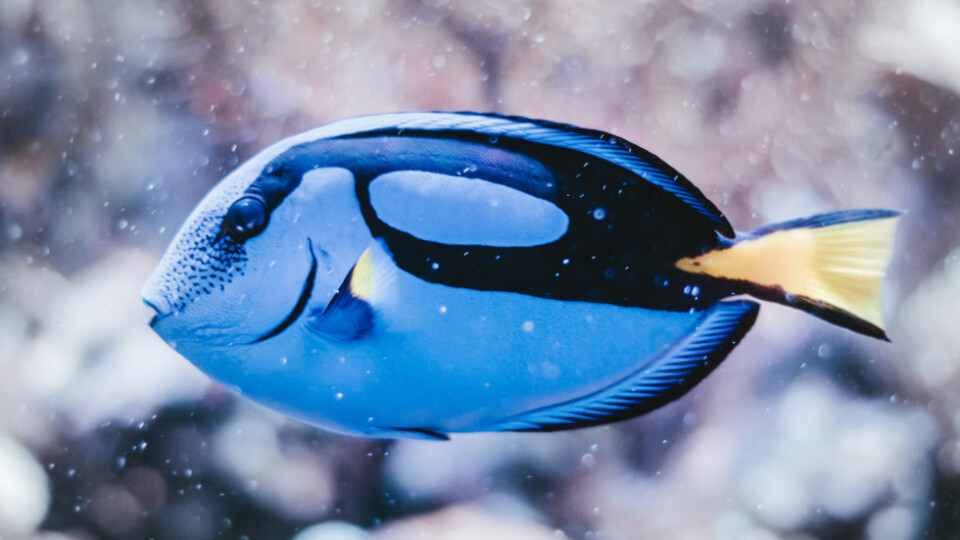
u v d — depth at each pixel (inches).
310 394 21.0
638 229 21.1
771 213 57.5
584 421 21.3
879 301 21.3
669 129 59.2
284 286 20.8
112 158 63.6
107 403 45.2
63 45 67.2
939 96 64.7
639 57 61.3
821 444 52.3
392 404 21.0
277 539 45.8
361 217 20.8
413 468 47.6
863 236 21.3
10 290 57.6
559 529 48.6
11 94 66.1
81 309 52.0
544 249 20.9
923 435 53.9
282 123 60.7
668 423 51.6
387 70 60.7
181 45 63.9
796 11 64.9
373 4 62.8
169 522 44.8
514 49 61.1
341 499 46.9
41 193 64.5
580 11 62.8
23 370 48.6
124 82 64.9
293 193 20.9
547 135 21.0
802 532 51.3
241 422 45.8
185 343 21.0
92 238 61.2
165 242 59.4
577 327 21.0
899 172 62.5
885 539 51.6
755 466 51.8
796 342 53.7
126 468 44.8
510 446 48.9
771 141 60.0
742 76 61.3
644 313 21.1
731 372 52.7
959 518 53.4
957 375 55.8
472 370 20.9
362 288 20.7
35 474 44.9
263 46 63.0
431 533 45.4
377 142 21.0
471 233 20.8
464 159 20.9
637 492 50.3
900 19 69.5
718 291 21.3
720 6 63.5
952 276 61.2
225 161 61.1
